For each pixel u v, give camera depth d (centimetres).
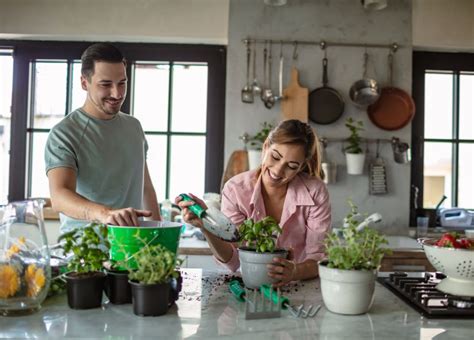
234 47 302
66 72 316
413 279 141
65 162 166
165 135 318
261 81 303
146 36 303
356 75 304
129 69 314
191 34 304
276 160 151
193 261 246
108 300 121
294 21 303
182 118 319
